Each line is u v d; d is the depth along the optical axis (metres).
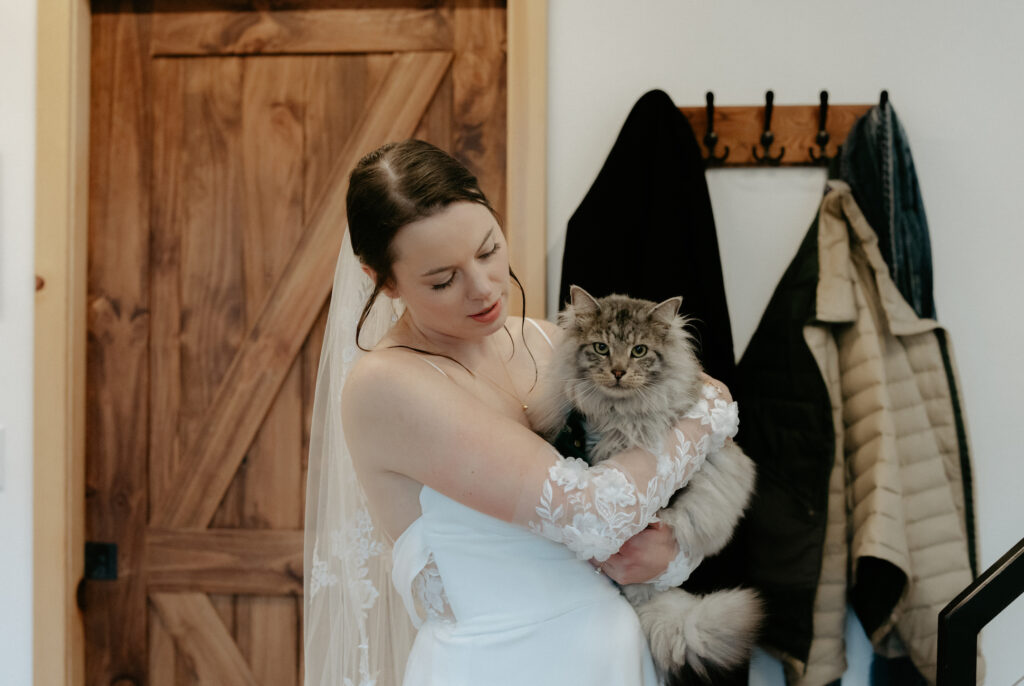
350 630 1.08
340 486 1.10
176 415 1.75
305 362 1.75
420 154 0.95
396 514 1.00
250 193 1.74
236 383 1.75
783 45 1.63
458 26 1.70
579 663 0.98
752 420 1.56
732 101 1.64
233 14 1.73
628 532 0.92
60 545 1.67
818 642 1.52
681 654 1.05
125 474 1.75
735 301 1.65
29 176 1.67
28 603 1.68
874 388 1.51
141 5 1.74
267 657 1.74
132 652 1.75
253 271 1.74
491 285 0.95
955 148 1.62
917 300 1.55
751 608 1.11
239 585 1.74
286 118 1.73
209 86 1.74
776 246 1.64
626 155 1.55
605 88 1.65
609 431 1.02
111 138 1.75
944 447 1.53
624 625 1.02
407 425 0.93
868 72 1.63
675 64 1.65
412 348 1.03
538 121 1.63
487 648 0.96
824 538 1.51
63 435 1.67
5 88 1.66
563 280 1.57
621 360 1.00
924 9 1.62
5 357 1.67
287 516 1.75
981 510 1.62
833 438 1.52
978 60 1.61
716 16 1.64
